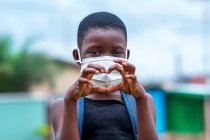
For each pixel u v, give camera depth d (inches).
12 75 1163.9
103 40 118.0
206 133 488.7
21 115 594.2
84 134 117.6
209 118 490.0
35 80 1183.6
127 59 126.6
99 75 117.4
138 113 113.4
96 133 116.9
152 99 125.7
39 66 1188.5
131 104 120.4
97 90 115.3
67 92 112.3
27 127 593.9
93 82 118.4
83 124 117.6
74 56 127.8
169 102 500.4
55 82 1211.2
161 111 495.8
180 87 548.4
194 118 494.0
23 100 599.2
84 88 111.7
